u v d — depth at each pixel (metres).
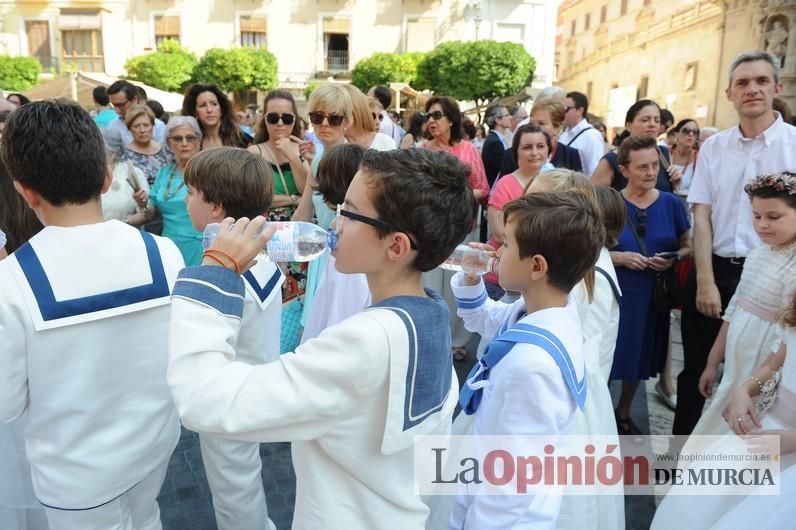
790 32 13.25
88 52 24.86
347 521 1.08
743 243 2.83
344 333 1.00
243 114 10.88
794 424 1.72
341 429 1.04
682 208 3.07
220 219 1.91
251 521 1.95
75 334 1.34
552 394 1.34
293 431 1.01
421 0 24.80
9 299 1.27
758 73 2.67
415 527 1.16
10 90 22.11
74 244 1.36
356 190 1.12
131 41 24.91
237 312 1.08
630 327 2.96
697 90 16.48
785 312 1.80
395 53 24.44
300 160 3.34
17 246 2.07
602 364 2.24
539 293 1.53
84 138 1.36
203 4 24.70
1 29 24.56
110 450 1.41
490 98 21.27
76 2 24.31
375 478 1.07
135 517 1.60
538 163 3.44
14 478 1.73
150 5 24.67
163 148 4.45
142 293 1.43
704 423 2.37
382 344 1.00
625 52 21.05
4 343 1.27
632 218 3.01
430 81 22.00
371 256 1.12
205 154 1.92
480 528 1.33
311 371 0.99
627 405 3.16
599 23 23.20
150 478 1.57
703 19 16.19
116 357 1.41
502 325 1.74
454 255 1.83
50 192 1.35
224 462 1.88
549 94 4.80
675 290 2.96
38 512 1.84
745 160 2.80
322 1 24.91
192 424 0.99
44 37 24.78
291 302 2.89
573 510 1.66
